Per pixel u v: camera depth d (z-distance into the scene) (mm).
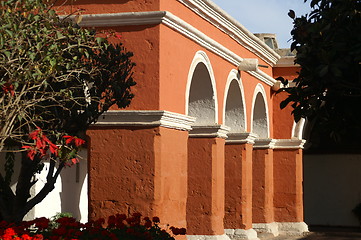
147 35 11039
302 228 20219
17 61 7824
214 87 13906
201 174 14008
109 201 11078
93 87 9148
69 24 8797
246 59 15789
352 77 6418
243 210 16359
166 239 9453
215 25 14086
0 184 9078
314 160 25406
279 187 20344
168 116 11070
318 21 7062
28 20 8031
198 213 13977
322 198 25250
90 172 11203
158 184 10914
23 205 9055
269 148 19156
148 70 11016
